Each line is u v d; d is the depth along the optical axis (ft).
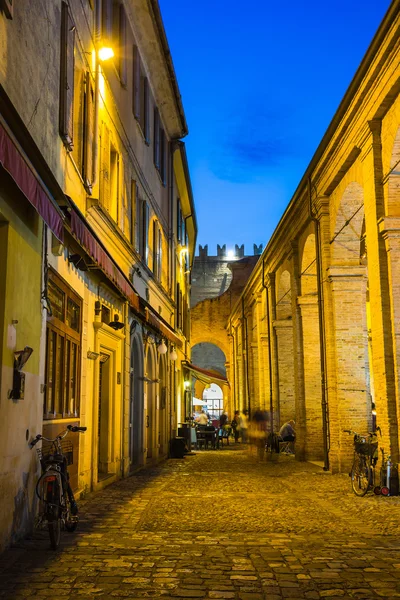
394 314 38.42
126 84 48.55
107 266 33.19
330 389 52.37
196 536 24.14
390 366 38.52
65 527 24.56
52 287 28.43
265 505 32.65
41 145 26.17
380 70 38.09
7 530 21.09
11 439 21.44
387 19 34.60
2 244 21.16
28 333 23.73
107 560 20.02
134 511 30.01
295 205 63.77
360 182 44.75
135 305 43.06
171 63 60.34
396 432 37.88
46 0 26.94
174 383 79.30
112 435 43.21
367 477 36.24
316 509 31.42
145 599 16.16
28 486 23.65
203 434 88.53
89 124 35.86
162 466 57.98
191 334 164.04
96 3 39.04
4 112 17.81
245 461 64.39
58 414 29.50
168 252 74.69
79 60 34.65
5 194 20.76
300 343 65.16
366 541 23.45
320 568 19.35
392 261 38.55
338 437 50.96
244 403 121.29
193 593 16.71
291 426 75.72
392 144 38.27
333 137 48.16
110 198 44.68
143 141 56.80
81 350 34.24
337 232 52.70
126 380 46.60
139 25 53.36
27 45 23.75
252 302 111.04
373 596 16.55
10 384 21.35
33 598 16.10
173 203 79.71
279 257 76.13
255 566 19.57
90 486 36.32
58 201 24.18
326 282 53.52
